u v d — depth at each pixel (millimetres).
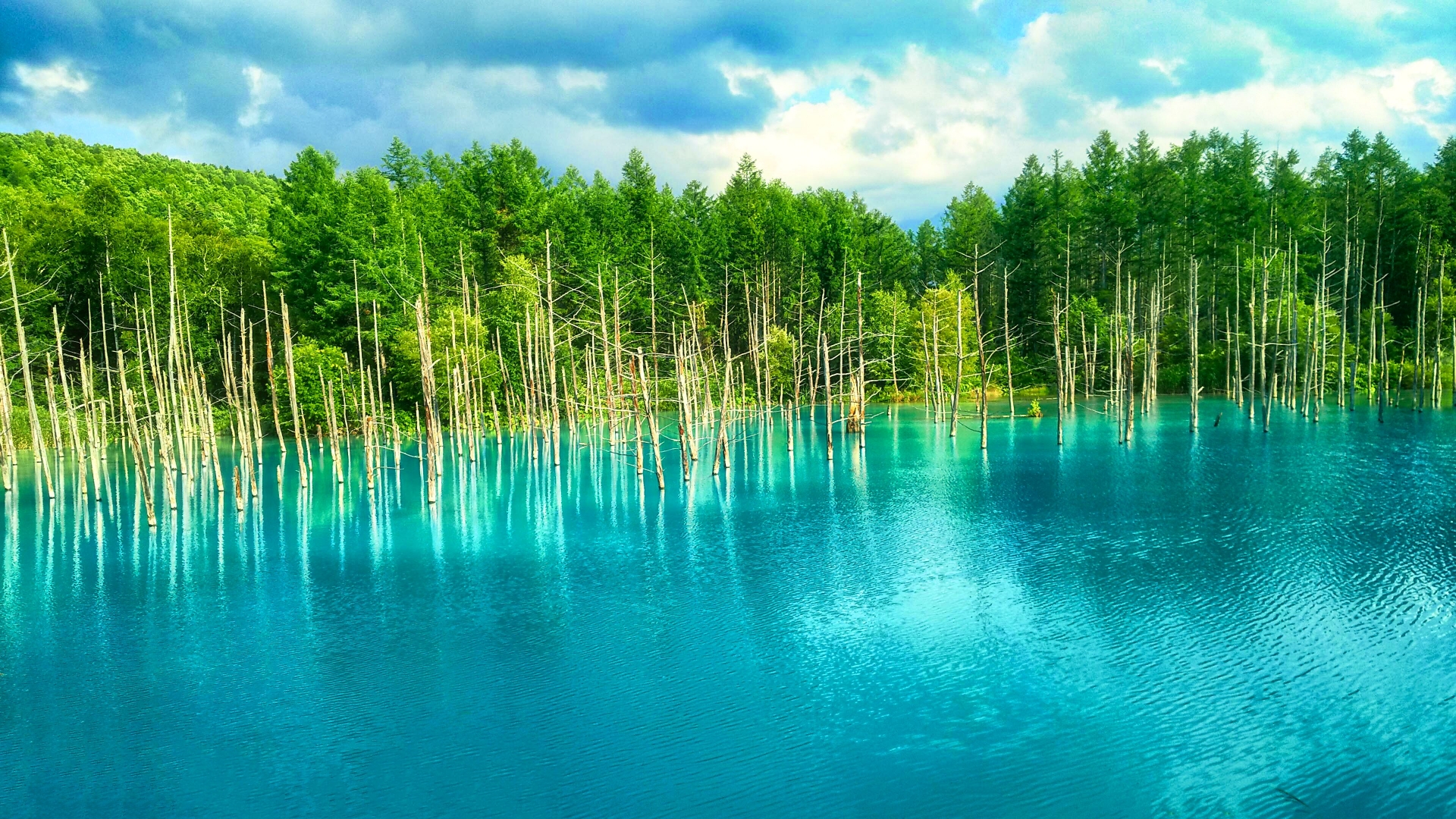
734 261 100375
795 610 25500
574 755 17500
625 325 85375
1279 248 93062
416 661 22281
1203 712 18516
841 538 33625
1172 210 102875
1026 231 106438
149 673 21750
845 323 92125
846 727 18391
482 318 79750
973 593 26578
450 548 33688
